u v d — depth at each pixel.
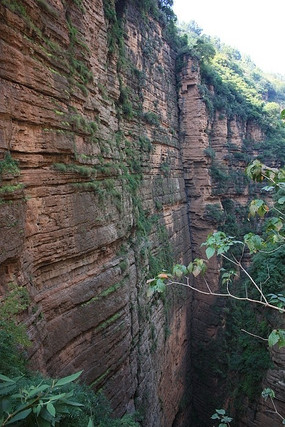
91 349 11.37
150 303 17.89
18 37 8.48
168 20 30.11
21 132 8.70
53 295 9.92
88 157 12.08
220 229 32.00
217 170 32.91
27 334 8.24
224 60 47.84
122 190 15.31
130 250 15.80
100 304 12.02
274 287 17.89
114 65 17.12
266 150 39.16
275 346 15.60
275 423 15.26
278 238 5.50
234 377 21.19
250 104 40.62
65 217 10.45
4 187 7.91
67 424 5.05
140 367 14.91
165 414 19.39
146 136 23.36
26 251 8.88
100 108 13.68
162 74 27.73
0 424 3.11
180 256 28.08
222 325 27.83
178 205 30.09
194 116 31.61
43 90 9.54
